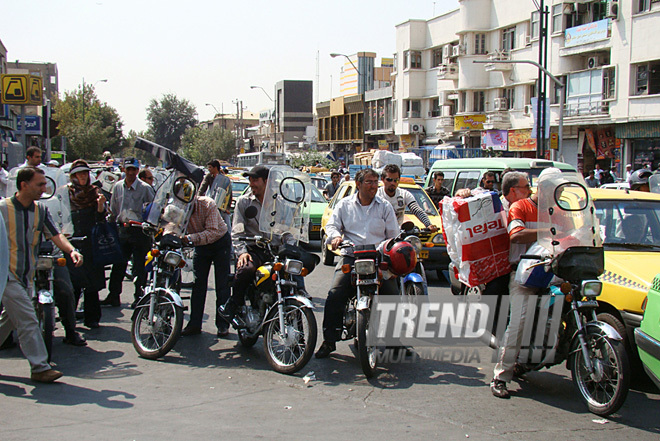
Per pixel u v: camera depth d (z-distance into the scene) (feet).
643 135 96.32
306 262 20.12
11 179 23.97
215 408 16.26
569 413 16.22
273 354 19.92
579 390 16.69
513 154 132.77
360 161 127.75
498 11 135.44
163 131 391.86
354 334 20.38
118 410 15.99
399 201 26.73
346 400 17.06
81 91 238.89
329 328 20.42
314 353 21.68
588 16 109.29
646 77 95.45
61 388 17.78
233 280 21.52
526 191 19.76
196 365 20.36
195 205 23.25
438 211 38.65
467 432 14.79
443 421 15.52
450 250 20.83
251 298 21.45
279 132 336.90
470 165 47.06
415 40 169.37
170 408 16.22
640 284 18.21
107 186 38.19
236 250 21.62
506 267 19.35
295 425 15.07
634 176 34.94
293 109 334.65
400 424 15.26
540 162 45.03
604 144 105.70
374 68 252.62
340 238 20.04
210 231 22.94
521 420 15.65
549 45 117.60
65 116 212.64
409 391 17.88
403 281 22.62
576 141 112.37
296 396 17.35
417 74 170.60
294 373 19.38
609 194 23.85
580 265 16.26
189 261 32.60
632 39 96.73
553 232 16.83
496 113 133.80
